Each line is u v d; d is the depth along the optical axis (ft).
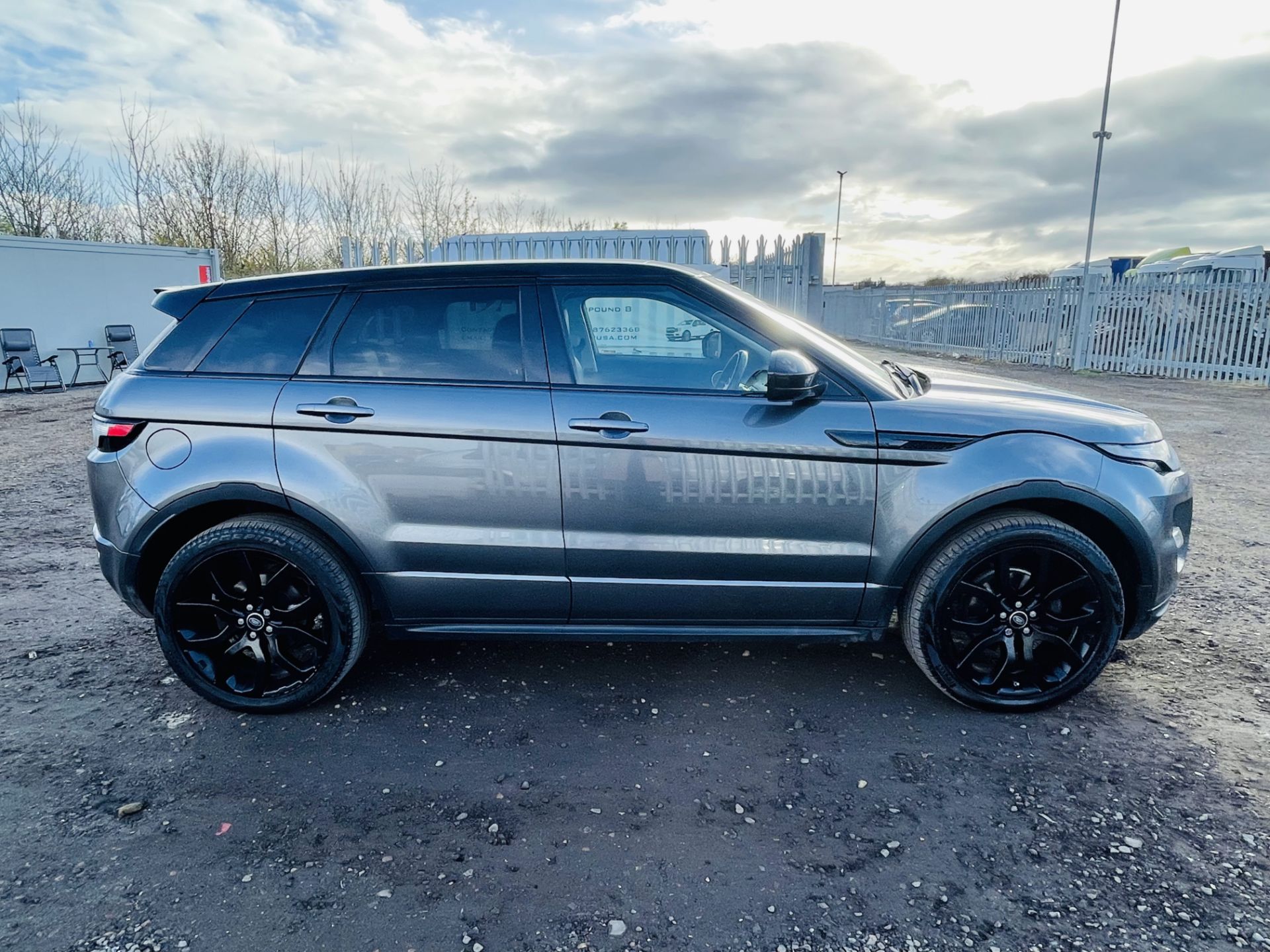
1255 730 9.18
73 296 43.39
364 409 9.29
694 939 6.28
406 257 41.50
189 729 9.50
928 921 6.44
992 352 62.39
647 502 9.22
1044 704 9.55
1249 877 6.84
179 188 71.36
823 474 9.19
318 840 7.51
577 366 9.52
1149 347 47.44
